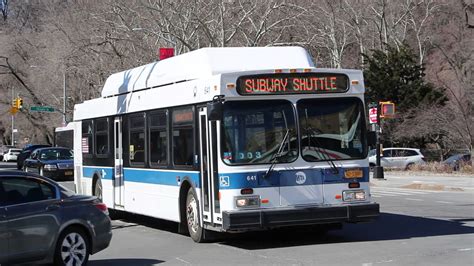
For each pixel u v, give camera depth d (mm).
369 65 64312
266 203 14805
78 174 26031
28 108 93125
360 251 14445
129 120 20766
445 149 59969
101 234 13242
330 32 70938
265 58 16766
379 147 43375
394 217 21375
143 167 19609
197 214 16328
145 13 56156
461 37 78312
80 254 12852
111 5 55500
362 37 79812
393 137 60031
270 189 14859
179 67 17781
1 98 96938
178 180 17250
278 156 14977
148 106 19188
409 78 61938
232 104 14938
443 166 48781
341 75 15594
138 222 22484
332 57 71938
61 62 67312
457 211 23312
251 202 14703
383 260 13188
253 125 14977
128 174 20781
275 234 17938
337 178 15297
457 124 55375
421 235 16828
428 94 59500
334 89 15508
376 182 40750
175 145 17453
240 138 14875
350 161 15438
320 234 17734
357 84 15695
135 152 20281
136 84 20531
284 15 57312
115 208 22016
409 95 59656
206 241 16750
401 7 84438
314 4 67688
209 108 14555
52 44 77125
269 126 15070
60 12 76688
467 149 57094
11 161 99125
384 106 39281
